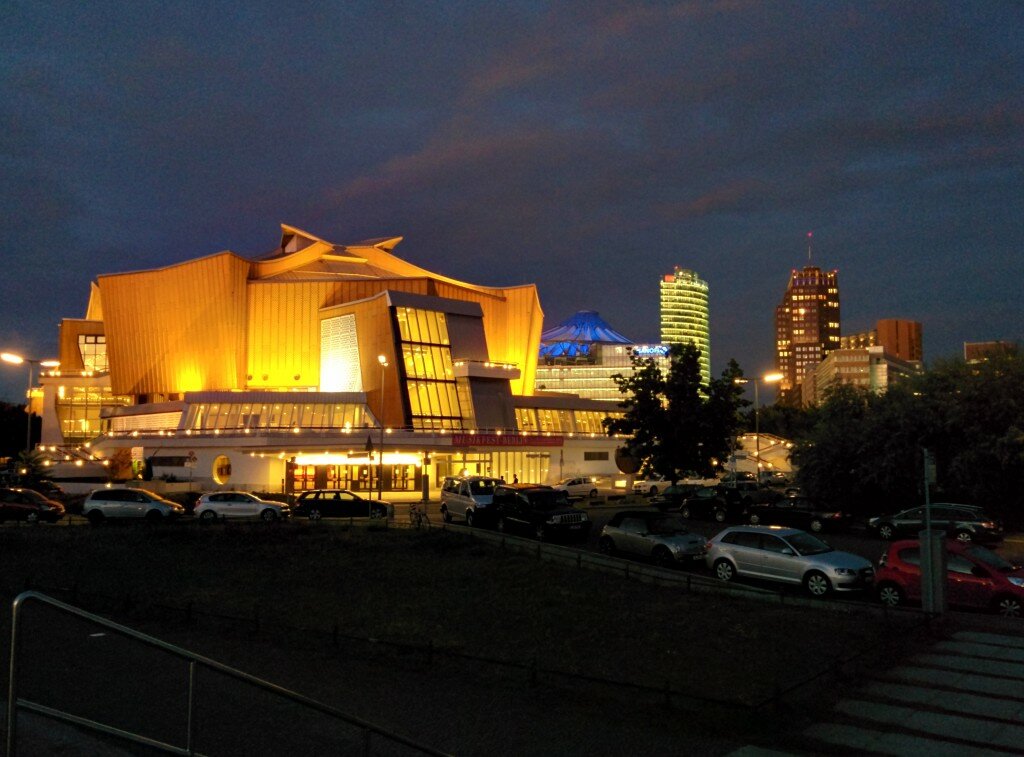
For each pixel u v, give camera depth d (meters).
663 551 25.81
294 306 79.00
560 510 31.75
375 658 14.21
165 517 37.34
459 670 13.49
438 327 71.56
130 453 66.69
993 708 11.79
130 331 79.94
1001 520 37.41
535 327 91.94
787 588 21.73
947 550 19.72
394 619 17.38
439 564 24.19
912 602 20.16
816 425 46.78
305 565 24.14
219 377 77.00
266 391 68.62
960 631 16.66
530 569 23.20
